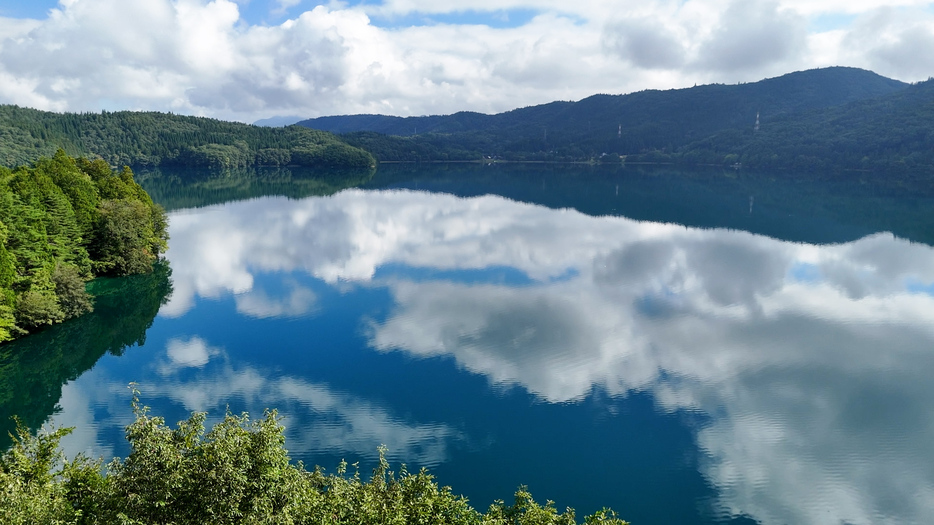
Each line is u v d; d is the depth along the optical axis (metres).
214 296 107.06
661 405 67.69
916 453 58.47
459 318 96.81
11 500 25.80
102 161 148.00
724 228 177.62
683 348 84.75
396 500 30.56
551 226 183.75
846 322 95.62
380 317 96.88
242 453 25.95
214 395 68.81
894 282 117.94
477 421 63.59
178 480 24.59
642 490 52.53
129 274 115.31
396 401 67.94
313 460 55.56
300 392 69.88
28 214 88.69
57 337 84.12
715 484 53.50
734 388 72.25
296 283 117.06
